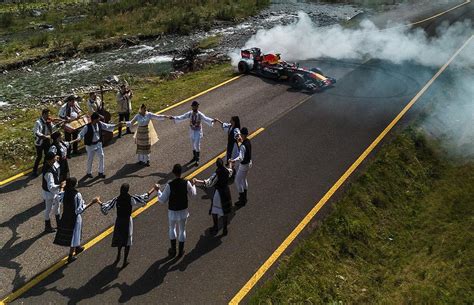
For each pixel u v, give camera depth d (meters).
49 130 11.99
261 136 14.86
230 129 11.72
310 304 8.26
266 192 11.66
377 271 9.80
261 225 10.33
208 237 9.84
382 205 12.02
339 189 11.92
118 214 8.55
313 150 14.02
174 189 8.66
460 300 8.98
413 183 13.34
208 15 38.25
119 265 8.87
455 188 13.45
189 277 8.64
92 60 27.62
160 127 15.45
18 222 10.11
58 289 8.18
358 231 10.59
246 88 19.47
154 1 41.28
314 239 9.94
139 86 21.42
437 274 9.75
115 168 12.59
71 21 37.03
